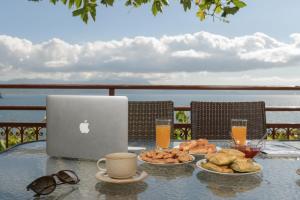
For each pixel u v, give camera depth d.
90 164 1.44
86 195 1.06
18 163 1.46
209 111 2.40
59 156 1.55
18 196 1.05
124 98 1.43
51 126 1.54
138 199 1.02
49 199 1.02
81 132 1.49
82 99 1.48
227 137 2.38
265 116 2.42
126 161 1.16
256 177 1.26
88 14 2.79
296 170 1.31
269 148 1.77
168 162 1.40
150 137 2.34
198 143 1.70
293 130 3.43
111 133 1.44
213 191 1.09
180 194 1.07
